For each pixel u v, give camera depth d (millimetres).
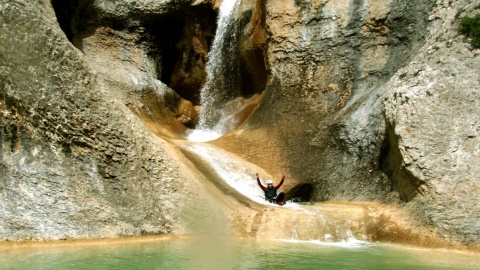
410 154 12648
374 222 12250
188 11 21500
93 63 18734
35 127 11289
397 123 13297
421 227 11711
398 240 11680
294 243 11344
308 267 8617
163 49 21594
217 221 12289
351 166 15742
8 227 10297
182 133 19844
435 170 12250
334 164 16203
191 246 10312
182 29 22031
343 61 18141
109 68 19047
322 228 12094
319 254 9969
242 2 22078
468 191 11711
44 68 11477
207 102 22406
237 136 18719
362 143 15680
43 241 10281
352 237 12008
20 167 10930
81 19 19203
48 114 11344
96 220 10969
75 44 18719
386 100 14219
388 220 12266
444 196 11875
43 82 11422
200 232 11938
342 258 9602
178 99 20562
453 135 12562
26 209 10578
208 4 21875
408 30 17078
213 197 13117
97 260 8586
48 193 10867
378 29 17688
